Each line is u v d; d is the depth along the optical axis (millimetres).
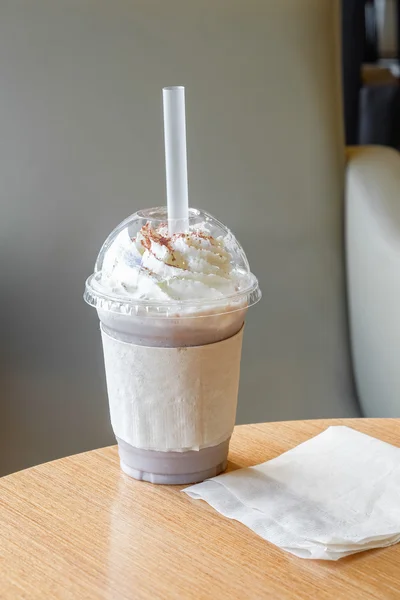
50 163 1073
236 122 1082
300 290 1133
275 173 1098
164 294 651
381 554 615
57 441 1133
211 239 681
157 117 1074
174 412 665
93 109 1065
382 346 1075
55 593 584
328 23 1071
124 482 689
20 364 1112
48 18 1043
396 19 3781
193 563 606
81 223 1087
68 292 1100
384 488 665
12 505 662
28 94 1058
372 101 2713
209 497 661
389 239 1044
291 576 597
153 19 1054
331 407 1170
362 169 1125
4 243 1090
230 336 670
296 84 1078
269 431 755
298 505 647
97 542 625
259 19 1061
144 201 1090
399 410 1067
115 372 671
